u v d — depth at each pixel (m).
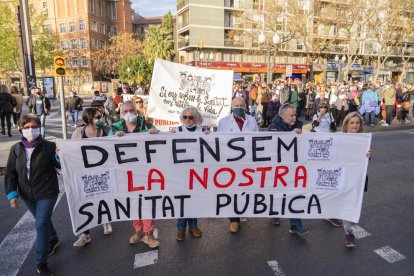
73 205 3.73
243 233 4.49
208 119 6.31
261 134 4.05
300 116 17.48
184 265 3.68
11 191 3.33
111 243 4.21
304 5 29.22
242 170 4.11
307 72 44.12
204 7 39.47
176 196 4.08
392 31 27.89
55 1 54.53
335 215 4.18
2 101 11.15
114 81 38.53
